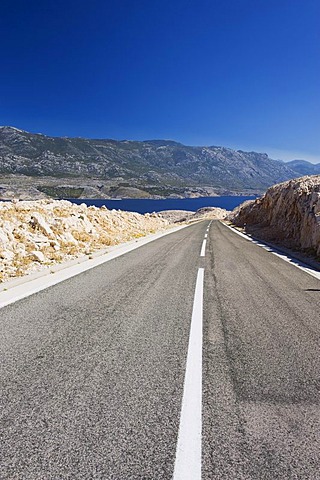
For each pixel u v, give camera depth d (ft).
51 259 28.55
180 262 30.71
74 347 11.44
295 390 8.91
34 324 13.60
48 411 7.77
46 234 35.27
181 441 6.80
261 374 9.78
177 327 13.65
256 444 6.77
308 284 22.54
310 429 7.27
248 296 18.95
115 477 5.85
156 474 5.93
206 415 7.70
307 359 10.91
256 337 12.78
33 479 5.79
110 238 47.32
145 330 13.21
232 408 8.00
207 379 9.41
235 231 84.07
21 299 17.22
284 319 15.01
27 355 10.75
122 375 9.55
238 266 29.27
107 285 20.75
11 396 8.36
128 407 7.97
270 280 23.53
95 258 31.81
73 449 6.54
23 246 29.14
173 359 10.67
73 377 9.37
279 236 56.65
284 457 6.43
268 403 8.23
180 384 9.09
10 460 6.23
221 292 19.69
